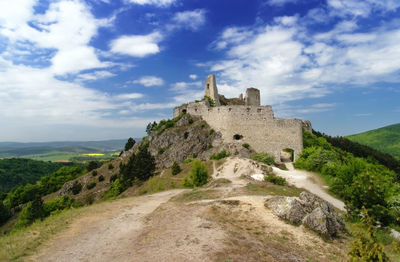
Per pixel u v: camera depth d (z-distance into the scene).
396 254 14.26
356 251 10.71
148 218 18.28
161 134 89.12
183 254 11.22
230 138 73.38
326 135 109.81
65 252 12.39
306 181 44.09
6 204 77.50
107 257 11.64
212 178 47.03
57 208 60.69
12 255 11.96
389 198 30.14
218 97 104.38
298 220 16.59
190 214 18.08
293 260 11.46
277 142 70.31
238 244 12.48
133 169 68.31
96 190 76.19
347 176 36.56
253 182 36.25
